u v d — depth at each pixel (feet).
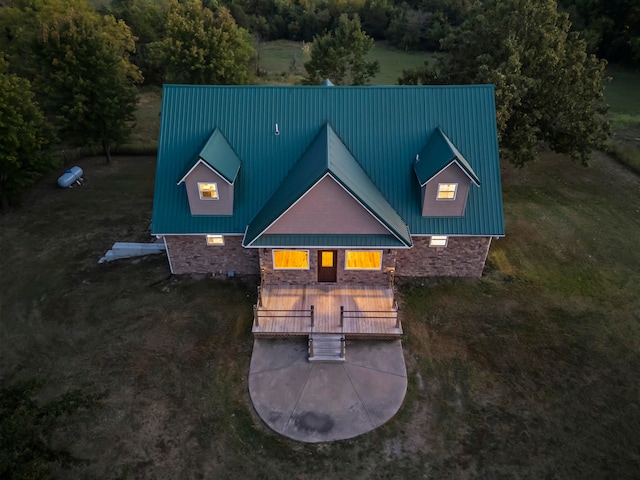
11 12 182.09
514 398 65.10
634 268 89.66
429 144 80.94
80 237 101.14
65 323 77.87
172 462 57.77
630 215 106.63
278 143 82.99
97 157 140.15
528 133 106.01
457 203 77.61
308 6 285.02
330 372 68.74
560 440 59.93
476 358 70.90
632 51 202.18
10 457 57.21
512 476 56.18
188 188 76.18
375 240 74.28
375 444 59.82
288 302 78.38
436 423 62.13
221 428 61.62
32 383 67.46
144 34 225.76
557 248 95.04
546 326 76.33
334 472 56.90
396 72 219.20
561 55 111.55
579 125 106.42
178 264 85.81
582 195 114.42
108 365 70.08
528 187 117.50
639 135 145.38
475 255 83.35
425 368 69.46
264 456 58.54
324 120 83.82
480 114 83.51
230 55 154.71
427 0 266.16
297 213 72.95
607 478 55.98
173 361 70.49
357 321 74.69
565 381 67.41
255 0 290.97
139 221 107.14
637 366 69.67
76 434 60.64
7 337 75.66
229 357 71.10
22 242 99.55
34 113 109.40
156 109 189.88
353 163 79.15
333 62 153.48
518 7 112.16
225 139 82.28
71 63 121.49
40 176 118.73
